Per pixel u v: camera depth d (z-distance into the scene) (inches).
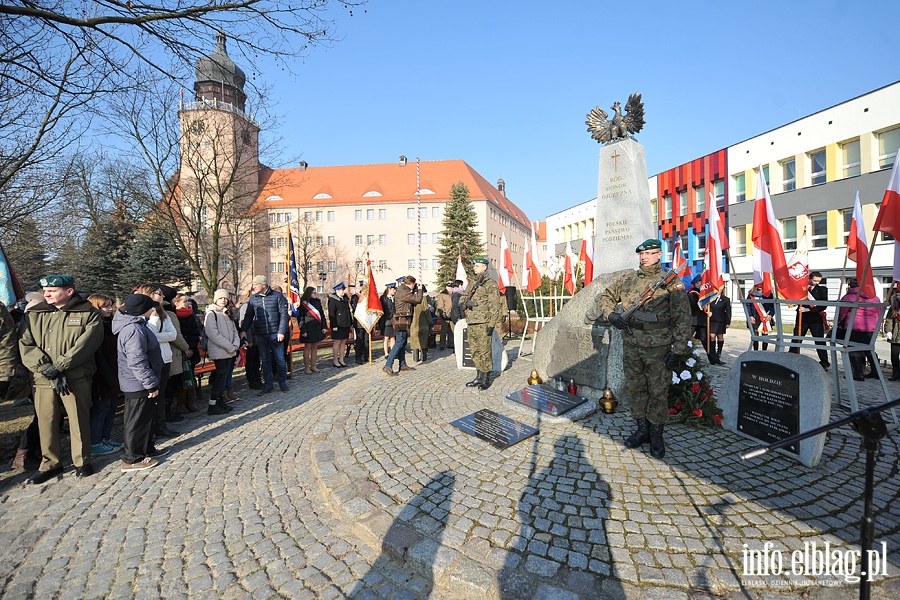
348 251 2103.8
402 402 225.3
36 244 468.1
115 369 190.7
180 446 191.2
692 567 93.3
